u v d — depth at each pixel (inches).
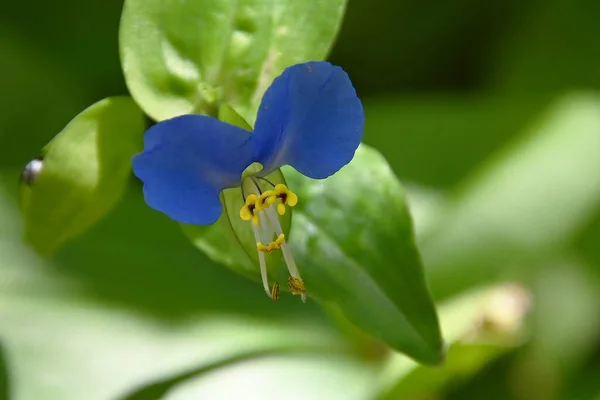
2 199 9.3
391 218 7.8
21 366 8.8
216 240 7.8
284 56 7.7
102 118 7.7
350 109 7.4
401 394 8.7
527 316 9.5
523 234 9.3
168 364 8.9
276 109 7.4
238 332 9.1
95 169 7.7
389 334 7.8
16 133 9.7
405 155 9.8
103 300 9.1
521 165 9.6
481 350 8.6
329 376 9.0
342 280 7.8
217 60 7.7
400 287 7.8
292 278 7.6
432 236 9.3
